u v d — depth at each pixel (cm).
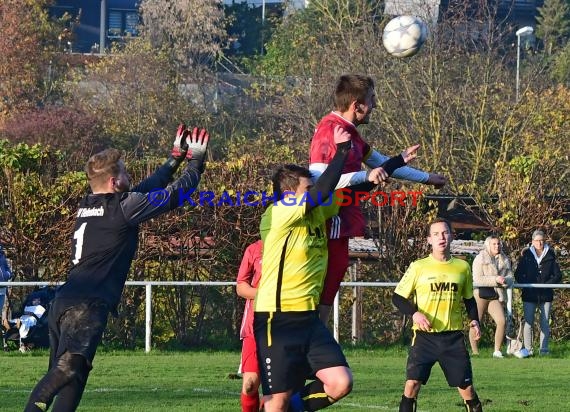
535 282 4931
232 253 5259
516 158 5519
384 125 8681
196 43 13875
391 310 5259
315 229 2003
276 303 1978
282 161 5509
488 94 8619
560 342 5319
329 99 9356
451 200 5647
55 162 5266
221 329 5247
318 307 2055
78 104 12581
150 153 10694
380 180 2062
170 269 5247
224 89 13162
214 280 5259
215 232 5250
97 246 2050
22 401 2948
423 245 5394
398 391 3300
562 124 8744
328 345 1972
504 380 3722
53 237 5119
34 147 5212
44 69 13900
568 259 5453
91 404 2912
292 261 1977
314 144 2191
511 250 5509
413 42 2659
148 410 2786
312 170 2144
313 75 9700
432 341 2580
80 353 1973
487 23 9506
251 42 18800
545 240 5375
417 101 8569
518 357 4847
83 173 5150
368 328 5256
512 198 5481
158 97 12419
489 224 5594
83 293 2027
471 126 8600
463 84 8706
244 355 2414
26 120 11619
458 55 8875
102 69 12925
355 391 3297
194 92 13175
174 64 13325
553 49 16462
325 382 1958
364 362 4450
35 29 13962
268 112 11469
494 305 4847
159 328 5200
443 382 3662
